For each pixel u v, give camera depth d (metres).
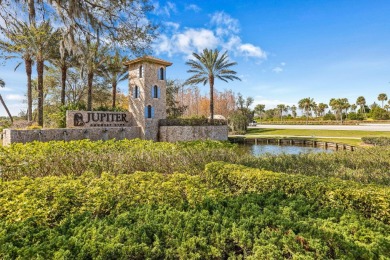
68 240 2.33
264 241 2.38
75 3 7.72
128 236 2.47
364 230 2.67
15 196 3.70
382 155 8.49
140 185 4.06
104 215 3.30
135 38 8.60
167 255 2.27
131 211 3.18
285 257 2.27
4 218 2.96
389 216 3.26
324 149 19.80
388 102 66.50
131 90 20.92
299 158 8.12
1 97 25.42
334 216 3.17
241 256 2.28
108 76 25.39
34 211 3.06
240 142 26.02
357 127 36.38
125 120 20.14
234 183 4.74
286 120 65.12
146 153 7.68
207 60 26.42
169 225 2.70
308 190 3.88
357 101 68.19
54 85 26.94
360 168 6.86
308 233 2.52
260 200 3.63
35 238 2.46
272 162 7.51
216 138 24.45
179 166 7.02
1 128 18.98
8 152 7.09
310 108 65.25
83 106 21.50
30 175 6.11
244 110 47.34
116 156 7.25
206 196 3.64
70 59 20.83
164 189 3.91
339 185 3.87
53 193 3.65
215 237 2.50
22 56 17.97
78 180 4.53
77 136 15.55
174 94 38.12
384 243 2.39
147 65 19.98
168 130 20.81
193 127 22.59
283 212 3.08
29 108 21.16
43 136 13.96
